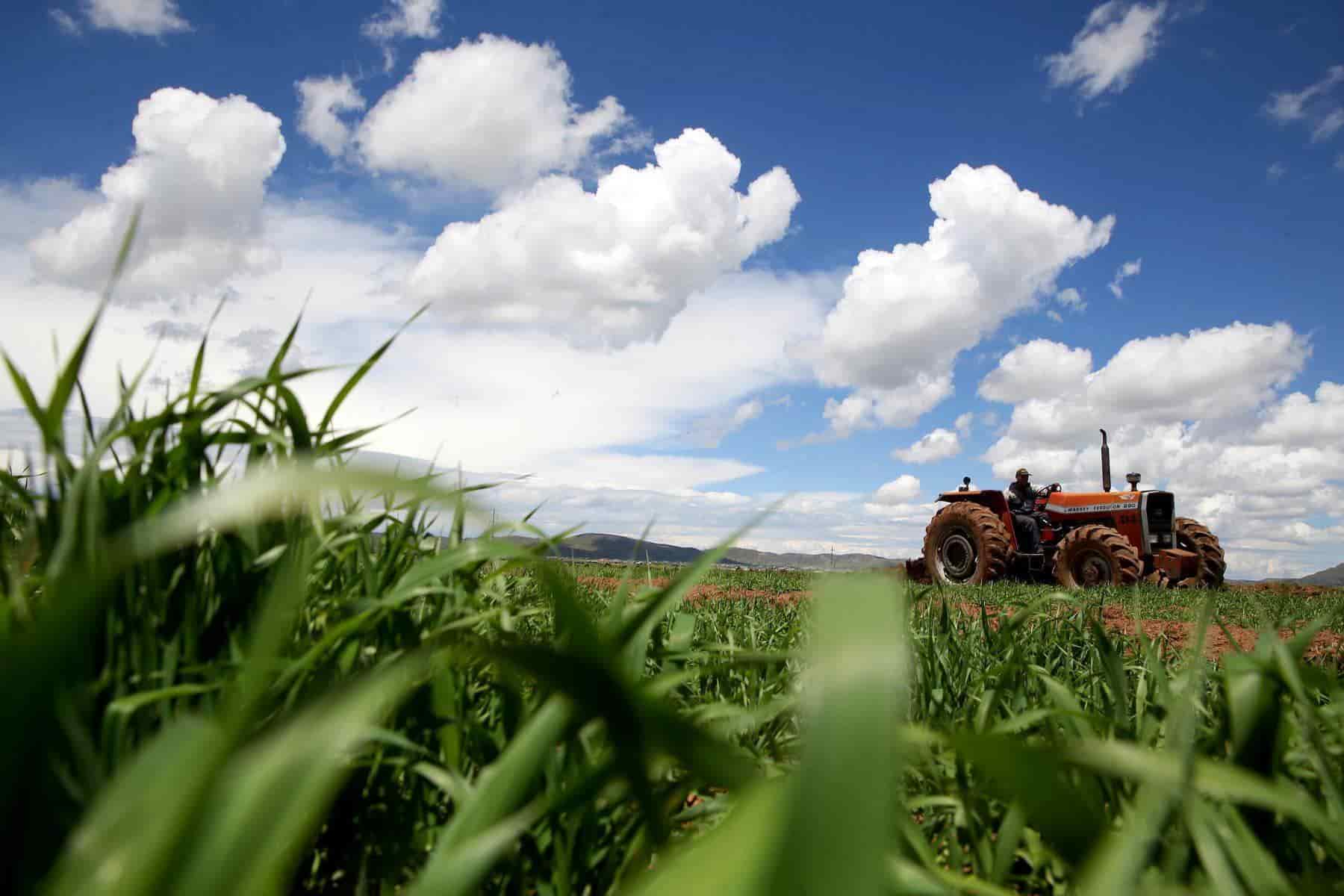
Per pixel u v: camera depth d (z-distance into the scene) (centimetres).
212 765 43
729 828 41
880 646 38
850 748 36
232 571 118
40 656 43
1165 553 1287
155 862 40
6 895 59
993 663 250
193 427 111
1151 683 203
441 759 117
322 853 117
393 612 126
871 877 34
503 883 102
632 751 54
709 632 307
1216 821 79
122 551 87
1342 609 104
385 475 52
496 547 110
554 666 51
